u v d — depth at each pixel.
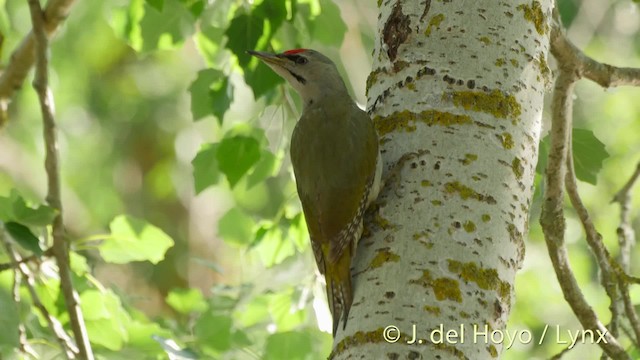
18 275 10.18
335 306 7.37
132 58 21.61
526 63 7.75
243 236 13.05
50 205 8.95
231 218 13.04
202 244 23.58
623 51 19.64
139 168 22.81
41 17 9.32
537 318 16.64
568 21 14.38
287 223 12.27
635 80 9.91
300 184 8.50
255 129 11.87
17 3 16.28
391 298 6.90
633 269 17.44
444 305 6.82
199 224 23.66
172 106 22.12
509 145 7.45
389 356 6.68
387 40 7.96
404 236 7.14
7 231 8.72
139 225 10.83
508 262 7.16
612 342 9.04
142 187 23.06
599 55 19.69
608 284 9.77
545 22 8.01
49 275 10.45
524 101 7.66
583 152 11.20
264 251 12.26
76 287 10.76
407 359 6.64
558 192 9.73
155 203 23.30
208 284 23.33
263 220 12.52
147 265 23.28
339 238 7.43
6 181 21.45
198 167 12.15
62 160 21.36
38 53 9.17
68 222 22.02
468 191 7.22
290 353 12.01
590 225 9.88
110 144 21.91
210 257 23.61
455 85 7.58
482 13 7.80
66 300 8.65
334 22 11.99
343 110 8.66
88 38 20.23
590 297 16.69
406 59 7.81
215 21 12.27
